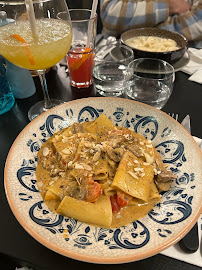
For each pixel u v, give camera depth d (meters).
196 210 0.21
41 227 0.21
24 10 0.29
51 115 0.31
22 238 0.23
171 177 0.25
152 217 0.23
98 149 0.28
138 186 0.25
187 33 0.63
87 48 0.39
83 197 0.24
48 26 0.31
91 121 0.33
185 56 0.46
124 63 0.41
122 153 0.27
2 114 0.37
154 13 0.62
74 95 0.40
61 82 0.43
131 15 0.63
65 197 0.23
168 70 0.39
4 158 0.30
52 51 0.30
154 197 0.24
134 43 0.49
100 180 0.26
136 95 0.36
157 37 0.51
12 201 0.22
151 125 0.31
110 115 0.33
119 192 0.25
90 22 0.38
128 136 0.30
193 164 0.26
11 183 0.24
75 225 0.22
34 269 0.22
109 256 0.19
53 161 0.28
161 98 0.35
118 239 0.21
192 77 0.42
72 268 0.21
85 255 0.19
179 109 0.37
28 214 0.22
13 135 0.34
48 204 0.24
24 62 0.31
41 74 0.36
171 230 0.21
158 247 0.19
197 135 0.33
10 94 0.37
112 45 0.47
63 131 0.32
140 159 0.28
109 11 0.64
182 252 0.22
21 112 0.37
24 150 0.28
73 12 0.46
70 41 0.32
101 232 0.22
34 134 0.30
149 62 0.39
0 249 0.22
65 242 0.20
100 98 0.33
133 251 0.19
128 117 0.32
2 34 0.29
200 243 0.22
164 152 0.29
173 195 0.24
